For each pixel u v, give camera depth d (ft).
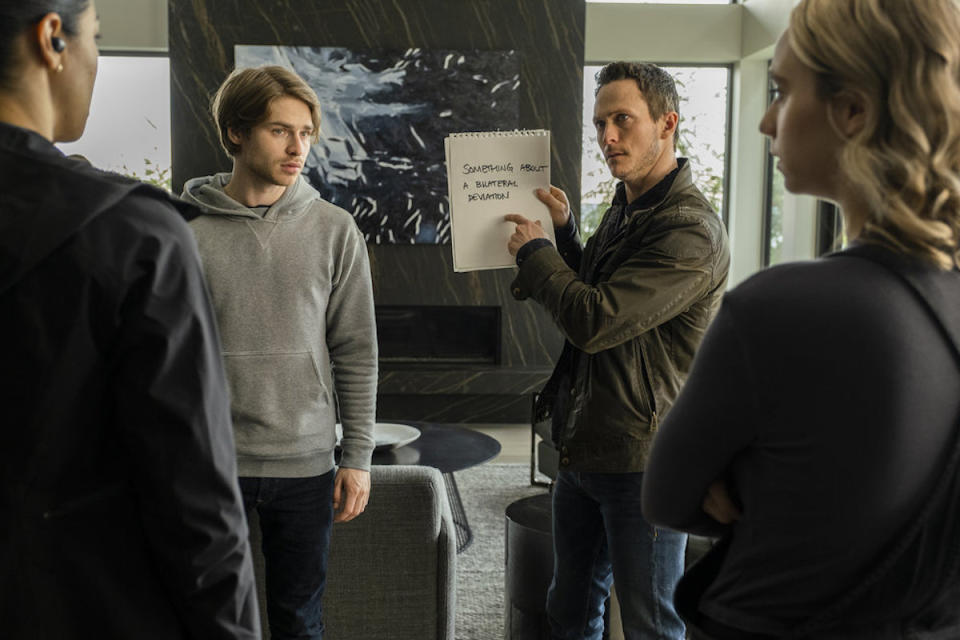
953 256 2.42
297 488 5.33
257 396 5.20
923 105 2.27
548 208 5.82
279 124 5.20
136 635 2.65
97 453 2.61
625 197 5.98
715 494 2.76
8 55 2.54
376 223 18.51
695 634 2.77
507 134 5.76
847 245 2.57
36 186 2.47
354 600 6.29
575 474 5.69
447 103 18.37
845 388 2.34
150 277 2.54
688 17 21.02
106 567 2.61
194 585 2.69
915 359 2.32
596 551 5.89
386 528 6.23
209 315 2.74
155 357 2.54
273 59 17.97
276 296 5.29
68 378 2.47
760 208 21.52
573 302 5.24
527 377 18.28
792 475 2.44
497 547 10.98
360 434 5.69
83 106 2.80
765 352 2.45
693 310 5.40
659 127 5.54
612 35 20.97
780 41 2.66
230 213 5.30
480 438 10.46
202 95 17.89
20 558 2.47
